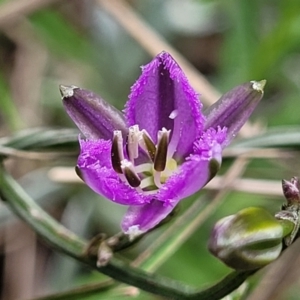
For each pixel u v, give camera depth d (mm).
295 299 209
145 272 178
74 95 173
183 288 177
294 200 172
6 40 238
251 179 211
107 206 218
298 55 232
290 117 221
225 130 171
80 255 182
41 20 224
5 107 217
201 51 253
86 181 168
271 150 202
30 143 190
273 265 198
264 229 168
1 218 214
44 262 221
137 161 176
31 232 219
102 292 185
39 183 218
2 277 222
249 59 223
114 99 227
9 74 235
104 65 228
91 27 237
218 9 237
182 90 174
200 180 169
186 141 175
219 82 229
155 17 236
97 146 171
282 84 230
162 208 171
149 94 174
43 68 231
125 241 177
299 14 218
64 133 190
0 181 186
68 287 214
